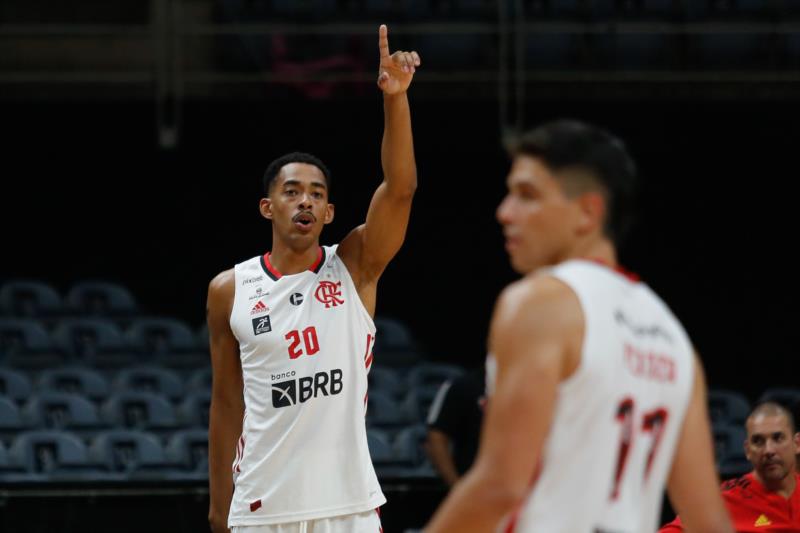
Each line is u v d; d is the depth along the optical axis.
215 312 11.99
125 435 25.05
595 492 6.06
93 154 37.03
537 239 6.34
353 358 11.66
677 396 6.58
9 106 35.16
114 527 19.81
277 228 11.85
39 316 34.38
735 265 38.47
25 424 26.81
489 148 35.19
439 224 39.06
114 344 32.62
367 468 11.59
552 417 5.92
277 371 11.49
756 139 35.25
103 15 37.44
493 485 5.73
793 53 34.28
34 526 19.67
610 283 6.28
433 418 13.78
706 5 35.41
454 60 34.66
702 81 34.38
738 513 13.26
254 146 35.81
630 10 35.59
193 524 19.97
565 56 34.53
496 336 6.03
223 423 12.14
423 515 19.70
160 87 34.41
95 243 38.69
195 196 38.56
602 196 6.31
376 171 37.25
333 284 11.77
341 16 35.69
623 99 34.41
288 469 11.41
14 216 38.44
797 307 38.53
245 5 35.78
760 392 38.41
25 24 37.12
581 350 5.99
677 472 6.98
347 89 34.69
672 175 37.16
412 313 39.28
